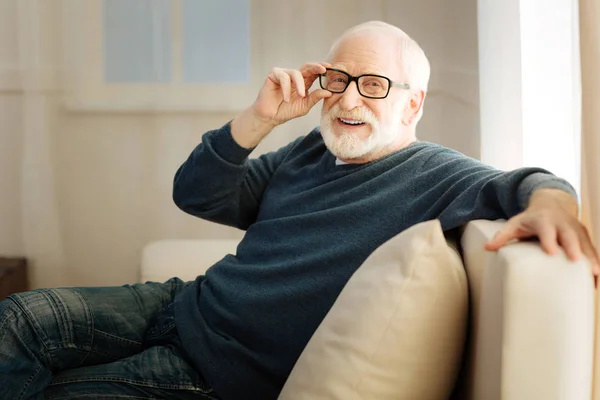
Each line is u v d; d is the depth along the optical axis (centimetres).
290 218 152
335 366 110
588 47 114
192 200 168
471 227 119
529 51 173
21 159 262
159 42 257
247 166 168
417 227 114
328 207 151
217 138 162
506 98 184
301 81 151
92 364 154
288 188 166
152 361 147
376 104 149
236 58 257
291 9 252
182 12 255
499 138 187
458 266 111
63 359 147
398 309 107
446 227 126
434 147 152
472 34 234
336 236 143
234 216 173
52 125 260
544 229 98
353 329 110
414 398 110
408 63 154
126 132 262
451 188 133
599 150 113
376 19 247
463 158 143
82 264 267
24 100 257
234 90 258
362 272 117
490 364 100
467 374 115
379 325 108
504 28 184
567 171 154
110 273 268
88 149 262
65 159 262
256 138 160
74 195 264
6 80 258
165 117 261
